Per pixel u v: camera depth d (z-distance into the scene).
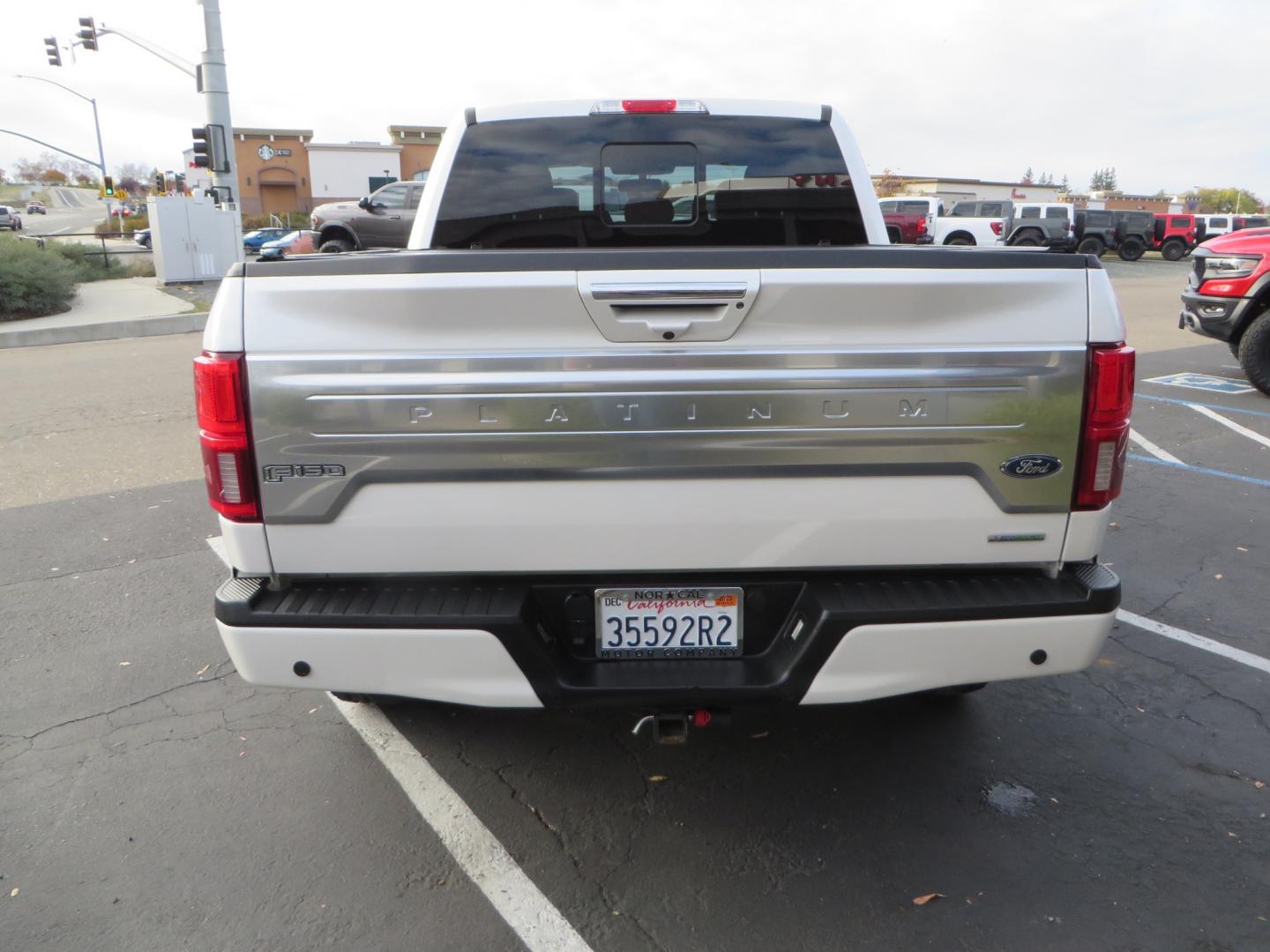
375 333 2.29
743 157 4.05
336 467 2.34
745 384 2.31
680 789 3.04
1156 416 8.52
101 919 2.48
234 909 2.52
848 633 2.41
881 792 3.02
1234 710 3.52
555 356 2.29
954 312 2.32
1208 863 2.68
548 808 2.94
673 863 2.69
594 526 2.40
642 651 2.54
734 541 2.42
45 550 5.22
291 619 2.38
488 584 2.48
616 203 4.08
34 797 3.01
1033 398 2.36
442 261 2.27
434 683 2.44
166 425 8.41
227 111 19.72
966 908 2.50
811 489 2.39
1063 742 3.30
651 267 2.27
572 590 2.49
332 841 2.79
